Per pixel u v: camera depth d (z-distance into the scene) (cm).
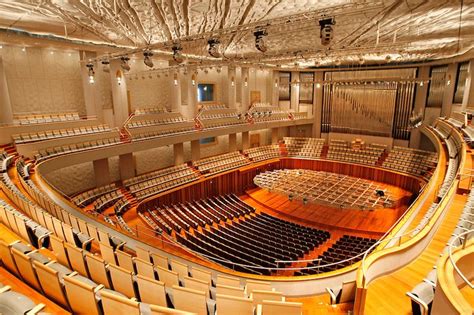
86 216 706
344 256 911
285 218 1374
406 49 1254
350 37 994
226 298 328
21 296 272
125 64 1069
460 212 652
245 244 1012
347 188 1414
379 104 1958
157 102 1688
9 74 1169
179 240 979
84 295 282
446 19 738
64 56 1311
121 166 1347
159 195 1319
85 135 1177
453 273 303
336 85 2098
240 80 1978
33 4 640
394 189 1609
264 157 1925
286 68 2064
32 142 1038
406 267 489
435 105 1738
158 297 352
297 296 497
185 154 1770
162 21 809
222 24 838
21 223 445
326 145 2181
